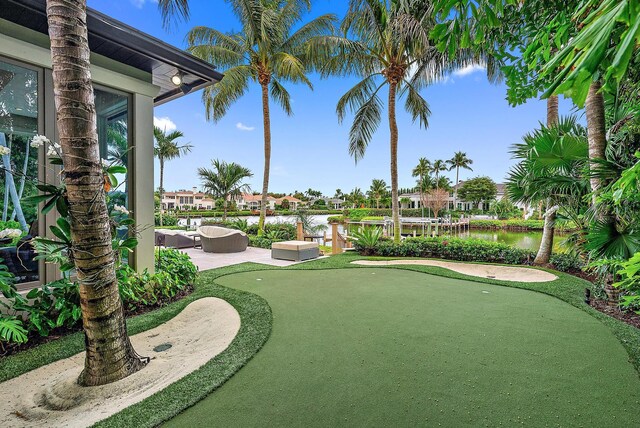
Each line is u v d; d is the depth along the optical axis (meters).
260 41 10.72
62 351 2.91
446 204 31.27
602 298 4.15
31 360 2.76
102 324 2.37
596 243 3.67
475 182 37.94
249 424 1.81
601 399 2.03
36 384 2.42
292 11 11.22
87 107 2.30
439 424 1.80
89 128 2.31
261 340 2.98
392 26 7.55
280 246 7.96
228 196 18.58
